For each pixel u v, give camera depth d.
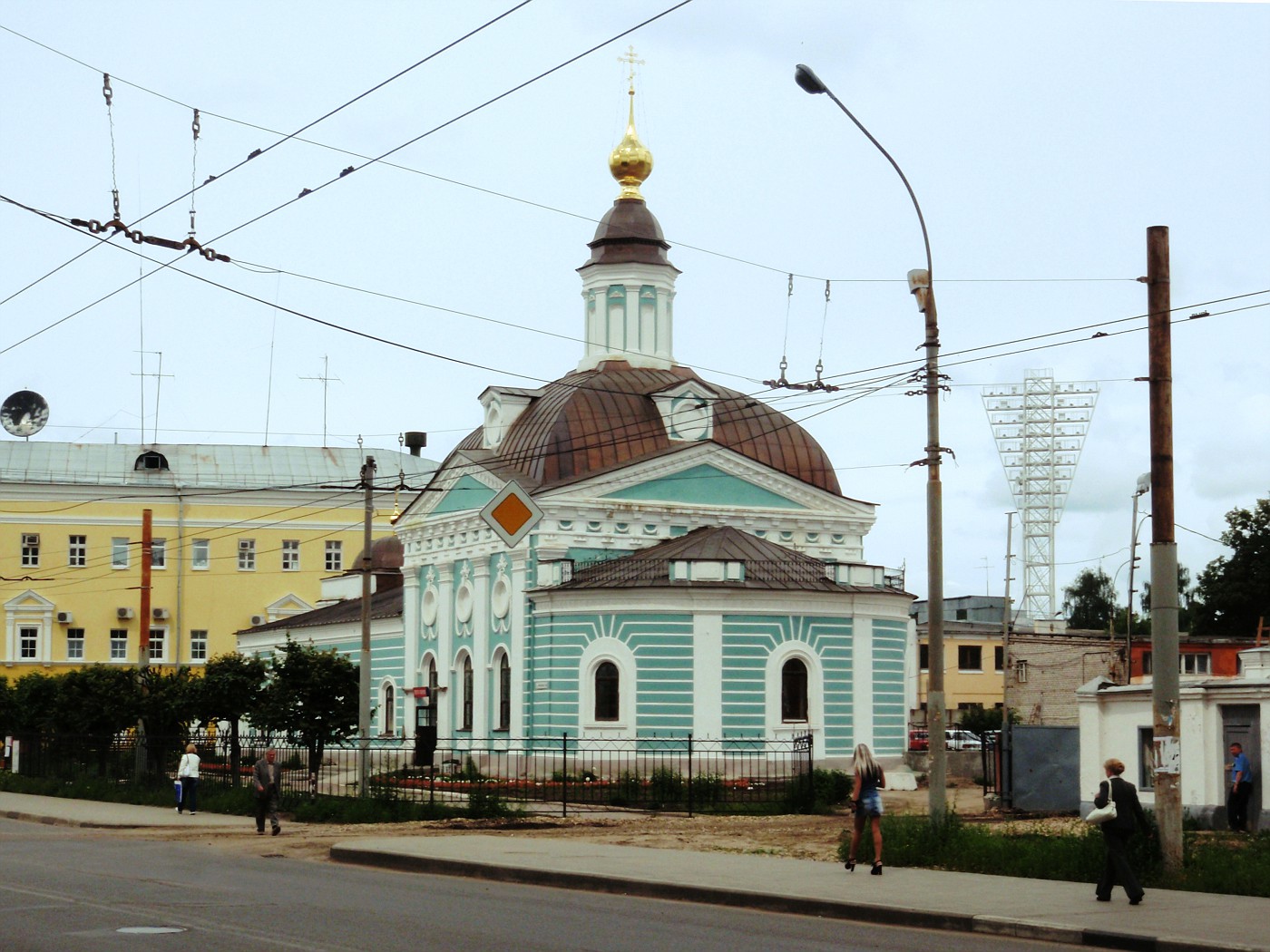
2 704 66.38
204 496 93.31
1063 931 18.52
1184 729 33.41
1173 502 23.95
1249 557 86.44
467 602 60.34
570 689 53.66
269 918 18.56
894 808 43.03
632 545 57.31
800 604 53.12
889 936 18.64
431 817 37.97
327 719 45.75
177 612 91.94
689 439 59.69
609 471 56.91
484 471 59.66
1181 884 22.83
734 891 22.05
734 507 59.22
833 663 53.44
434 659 62.47
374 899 21.12
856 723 53.56
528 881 24.77
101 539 91.31
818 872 24.77
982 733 45.88
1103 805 20.92
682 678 52.16
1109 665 70.25
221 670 51.88
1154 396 24.08
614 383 61.09
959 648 95.06
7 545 89.88
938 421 27.67
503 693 57.78
